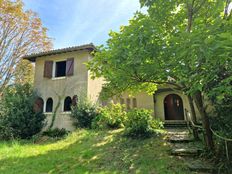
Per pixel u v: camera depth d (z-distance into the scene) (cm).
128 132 950
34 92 1397
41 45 1938
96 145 868
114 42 607
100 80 1544
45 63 1505
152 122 1043
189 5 622
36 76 1545
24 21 1794
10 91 1398
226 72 436
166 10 652
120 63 552
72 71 1420
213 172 544
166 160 646
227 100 598
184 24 704
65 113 1366
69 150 835
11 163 687
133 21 635
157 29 586
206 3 610
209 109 778
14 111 1241
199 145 747
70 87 1401
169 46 527
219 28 387
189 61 448
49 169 619
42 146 959
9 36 1784
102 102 1505
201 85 407
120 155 723
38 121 1291
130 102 1502
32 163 679
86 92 1327
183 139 825
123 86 737
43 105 1456
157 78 664
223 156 575
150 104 1456
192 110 846
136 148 789
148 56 548
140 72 604
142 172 571
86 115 1258
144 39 543
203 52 319
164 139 875
